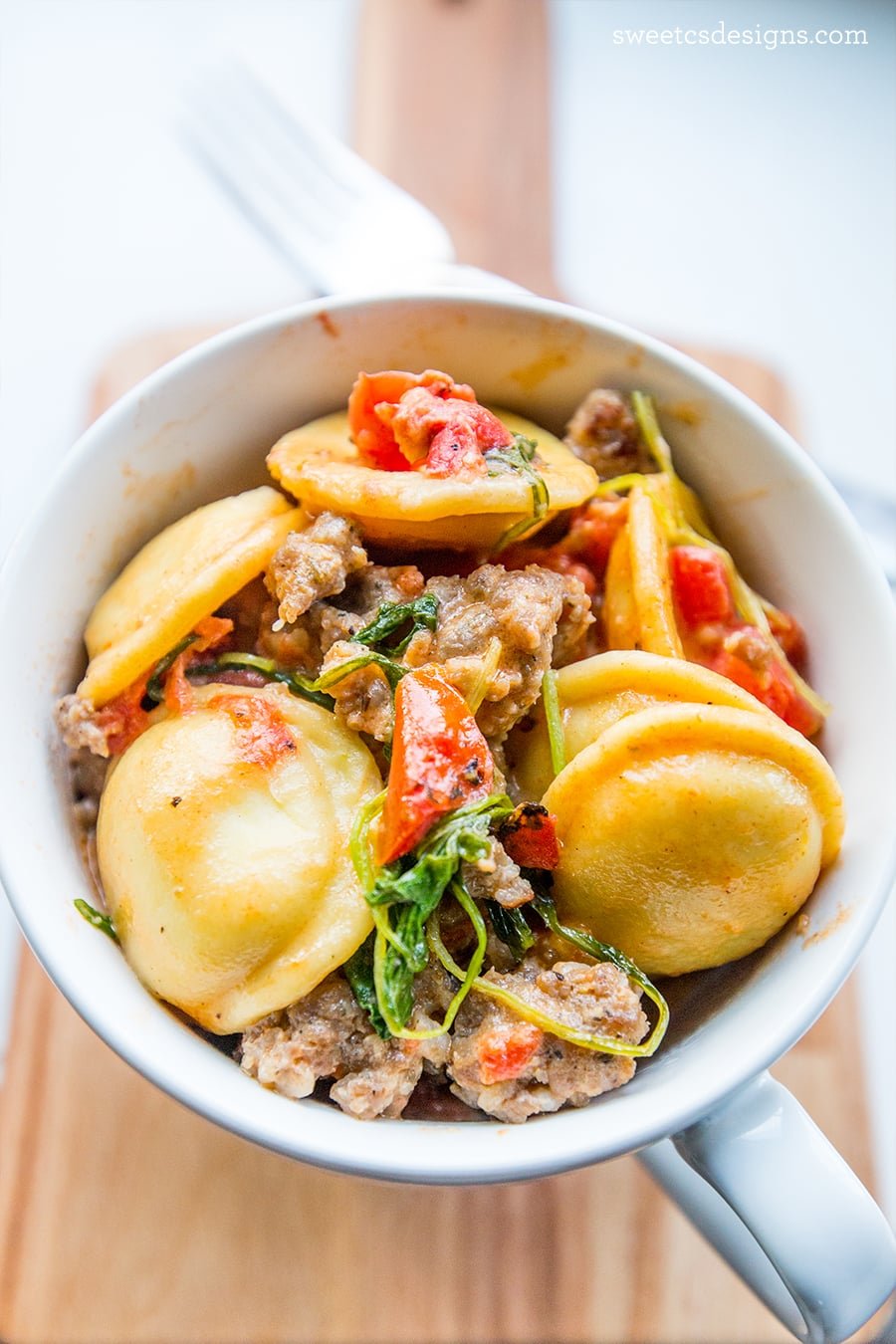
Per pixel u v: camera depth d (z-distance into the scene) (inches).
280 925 9.0
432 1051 9.1
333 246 12.3
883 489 14.7
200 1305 11.5
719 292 15.3
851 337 15.2
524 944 9.3
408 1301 11.6
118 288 14.7
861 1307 8.8
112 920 9.5
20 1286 11.5
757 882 9.1
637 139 15.7
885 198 15.7
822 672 10.1
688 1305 11.7
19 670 9.6
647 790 9.0
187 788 9.2
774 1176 8.9
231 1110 8.7
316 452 10.0
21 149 15.1
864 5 16.2
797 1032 8.8
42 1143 11.7
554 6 15.8
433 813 8.9
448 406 9.8
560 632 9.9
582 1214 11.8
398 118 14.5
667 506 10.3
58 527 9.8
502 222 14.3
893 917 13.2
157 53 15.4
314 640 9.8
